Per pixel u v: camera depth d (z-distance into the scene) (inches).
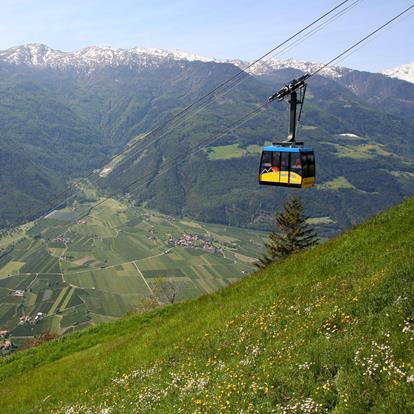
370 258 911.0
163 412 580.4
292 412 450.9
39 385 1064.8
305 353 552.7
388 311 570.3
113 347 1139.3
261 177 1358.3
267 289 1039.6
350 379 457.1
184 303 1499.8
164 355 867.4
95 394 820.6
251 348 682.2
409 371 419.2
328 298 749.3
